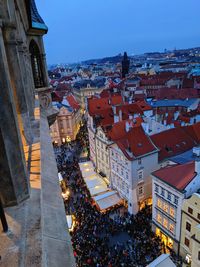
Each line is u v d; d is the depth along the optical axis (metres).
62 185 37.09
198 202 22.05
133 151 31.92
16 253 2.68
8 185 3.42
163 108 70.25
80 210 31.98
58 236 3.46
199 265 21.20
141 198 33.41
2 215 2.94
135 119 40.56
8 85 3.28
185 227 24.16
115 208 34.03
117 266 22.50
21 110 6.08
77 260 22.58
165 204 26.42
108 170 38.19
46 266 2.70
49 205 4.04
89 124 48.28
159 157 34.06
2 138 3.23
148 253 24.64
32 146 6.33
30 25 12.45
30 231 3.04
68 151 58.16
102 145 39.28
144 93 82.75
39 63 15.38
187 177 24.56
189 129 38.28
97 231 28.06
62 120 66.06
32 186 4.17
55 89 106.81
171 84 103.69
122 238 27.30
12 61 5.43
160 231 28.05
